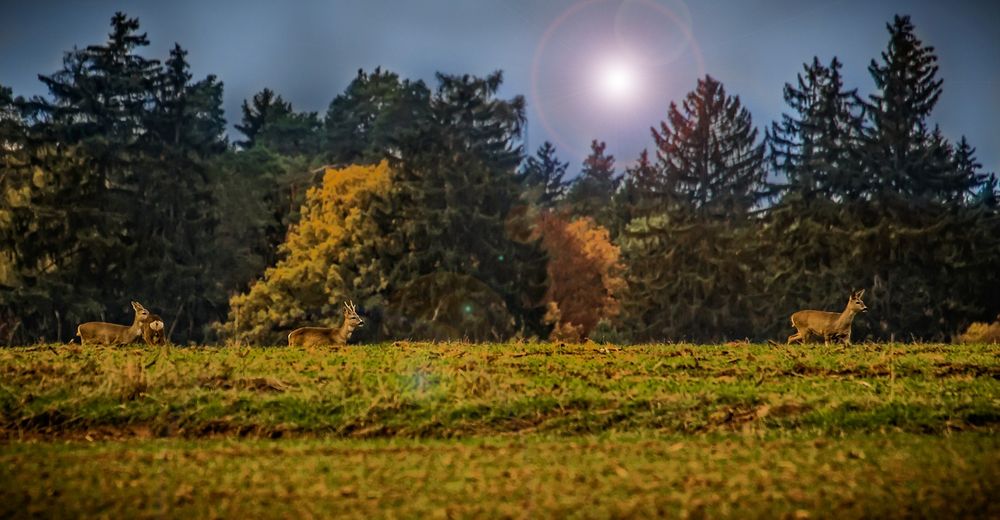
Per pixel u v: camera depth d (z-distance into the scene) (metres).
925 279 117.88
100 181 123.44
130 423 30.03
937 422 29.62
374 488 23.47
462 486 23.50
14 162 123.81
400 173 118.00
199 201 129.50
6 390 31.45
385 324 102.31
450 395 31.41
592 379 33.53
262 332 101.19
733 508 21.94
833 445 27.00
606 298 125.25
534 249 115.31
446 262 109.81
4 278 116.69
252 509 22.25
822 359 37.50
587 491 23.05
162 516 21.94
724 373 35.22
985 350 40.50
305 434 29.50
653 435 29.00
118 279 115.50
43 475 24.47
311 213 111.81
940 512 21.64
